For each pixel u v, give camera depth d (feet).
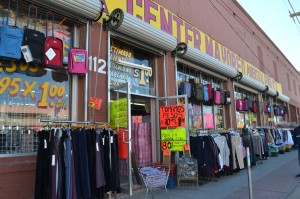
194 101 33.58
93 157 15.62
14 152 16.01
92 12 19.10
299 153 29.14
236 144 29.01
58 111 18.29
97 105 19.02
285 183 24.63
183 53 29.14
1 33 14.85
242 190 22.24
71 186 14.11
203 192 21.63
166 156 23.79
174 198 19.71
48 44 16.72
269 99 63.21
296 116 96.63
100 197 15.69
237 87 46.44
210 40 38.65
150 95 26.71
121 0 23.27
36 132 17.02
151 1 27.12
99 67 20.39
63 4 17.56
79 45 19.88
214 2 41.83
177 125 23.88
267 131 44.65
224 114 40.55
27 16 17.75
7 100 16.12
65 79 18.97
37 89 17.47
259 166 34.91
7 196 14.96
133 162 18.95
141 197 19.79
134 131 24.50
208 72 36.19
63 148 14.15
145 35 23.67
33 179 16.07
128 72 24.82
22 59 16.38
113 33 21.91
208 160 24.48
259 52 62.23
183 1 33.04
